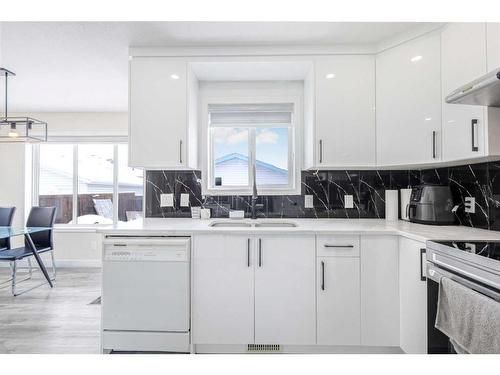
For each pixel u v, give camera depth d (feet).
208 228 6.33
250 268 6.17
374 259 6.09
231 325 6.17
